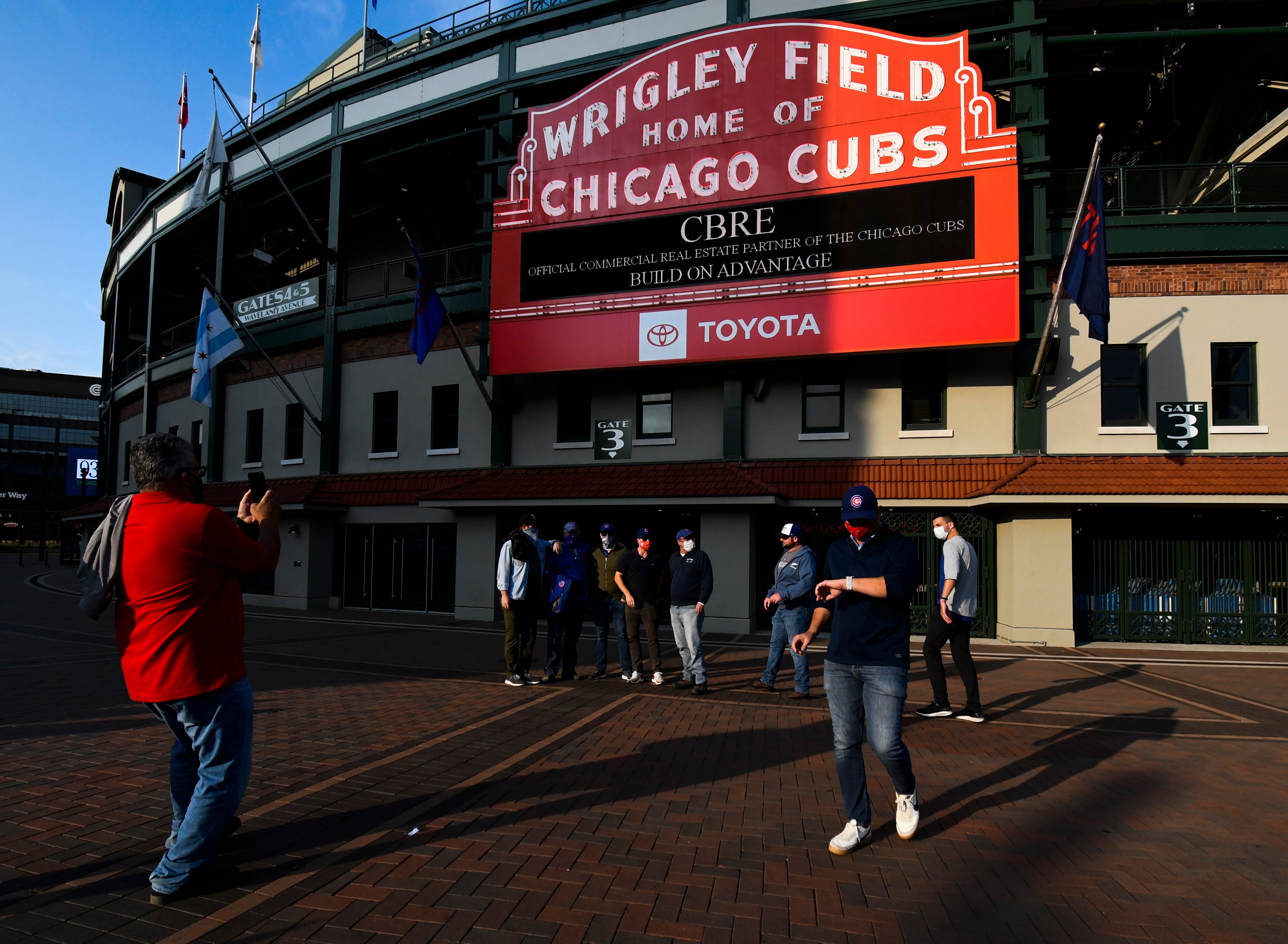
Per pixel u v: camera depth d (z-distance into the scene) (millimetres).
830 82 14734
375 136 20047
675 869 3846
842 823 4535
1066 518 13438
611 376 16875
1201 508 13430
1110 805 4953
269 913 3293
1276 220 13906
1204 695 8945
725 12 16188
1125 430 14055
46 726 6715
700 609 8602
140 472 3533
